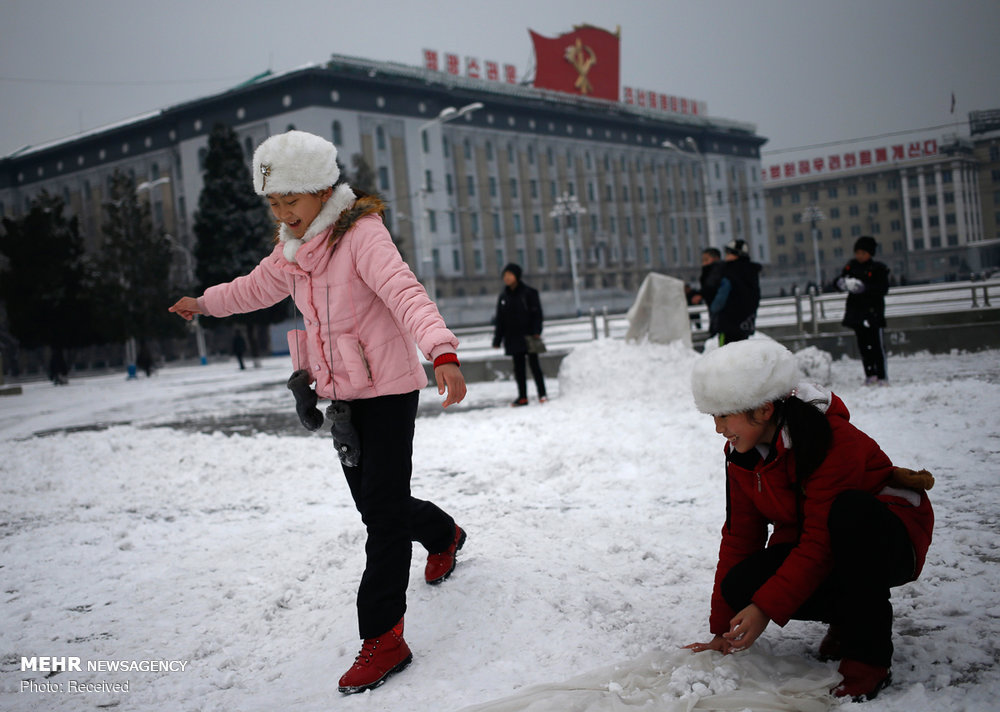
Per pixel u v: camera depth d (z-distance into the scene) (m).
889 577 2.27
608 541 4.09
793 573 2.31
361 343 2.89
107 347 69.25
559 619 3.03
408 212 76.88
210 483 6.84
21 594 4.09
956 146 123.12
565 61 100.12
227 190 49.09
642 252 103.62
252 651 3.15
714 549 3.88
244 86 74.62
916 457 5.29
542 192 91.62
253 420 11.84
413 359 2.97
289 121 71.94
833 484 2.29
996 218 127.44
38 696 2.82
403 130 77.38
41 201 44.69
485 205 85.56
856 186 129.62
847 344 12.71
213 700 2.71
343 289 2.88
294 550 4.45
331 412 2.86
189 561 4.49
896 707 2.14
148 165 81.69
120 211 47.34
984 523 3.84
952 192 123.19
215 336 66.50
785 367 2.29
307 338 3.00
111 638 3.38
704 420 7.42
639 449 6.41
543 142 92.19
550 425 8.15
